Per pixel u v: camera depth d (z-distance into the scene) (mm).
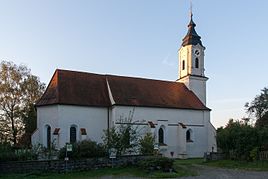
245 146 35625
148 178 24344
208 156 38750
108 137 31344
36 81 51156
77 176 24922
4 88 48500
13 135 49469
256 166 31578
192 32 54594
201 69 53875
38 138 40719
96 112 42188
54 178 23828
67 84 42500
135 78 48938
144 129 43844
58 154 28859
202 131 48688
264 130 36312
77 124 40562
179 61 55375
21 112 49500
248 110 66938
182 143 45906
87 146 28672
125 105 42906
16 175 24531
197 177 24906
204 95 53375
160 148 44562
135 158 29875
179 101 48719
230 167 32125
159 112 45688
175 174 25859
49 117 40406
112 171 27078
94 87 44438
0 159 25656
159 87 49750
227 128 39562
